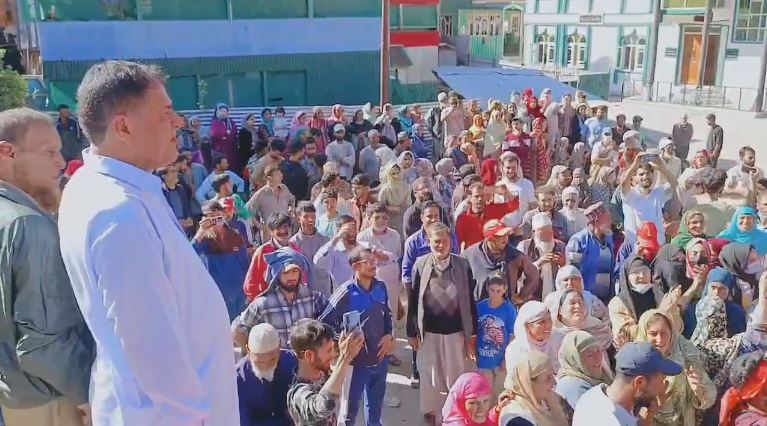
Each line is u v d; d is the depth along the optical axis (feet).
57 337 6.49
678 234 22.13
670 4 110.52
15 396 6.83
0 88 34.19
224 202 23.08
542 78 75.20
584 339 13.50
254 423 12.14
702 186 26.73
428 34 82.23
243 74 62.85
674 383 14.11
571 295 16.19
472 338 18.12
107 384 5.81
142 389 5.55
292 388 11.88
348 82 66.33
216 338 6.20
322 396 11.34
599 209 20.97
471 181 27.04
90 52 57.67
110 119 5.84
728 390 13.26
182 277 5.92
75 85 57.72
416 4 81.00
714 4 105.09
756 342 15.03
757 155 64.80
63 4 56.54
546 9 131.34
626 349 11.42
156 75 6.22
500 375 18.48
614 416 11.04
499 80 73.20
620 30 117.80
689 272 18.34
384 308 17.40
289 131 48.32
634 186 26.27
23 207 6.74
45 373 6.41
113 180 5.77
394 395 21.44
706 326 16.46
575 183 30.22
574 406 13.03
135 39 58.85
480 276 19.45
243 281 20.83
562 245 21.70
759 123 85.20
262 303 16.16
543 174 42.68
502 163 27.71
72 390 6.57
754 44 101.60
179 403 5.60
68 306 6.61
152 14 59.26
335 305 16.83
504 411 12.45
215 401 6.09
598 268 20.89
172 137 6.26
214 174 29.30
